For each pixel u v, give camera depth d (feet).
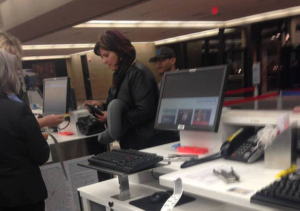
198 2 17.92
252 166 3.32
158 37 33.53
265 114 3.78
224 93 3.86
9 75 4.36
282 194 2.25
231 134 3.99
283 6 21.25
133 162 3.59
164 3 17.17
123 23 23.03
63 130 8.02
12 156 4.10
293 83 18.10
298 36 21.62
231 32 27.50
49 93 7.91
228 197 2.52
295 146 3.23
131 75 5.27
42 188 4.46
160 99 4.68
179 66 36.04
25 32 22.07
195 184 2.84
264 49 23.52
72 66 44.68
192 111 4.15
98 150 7.46
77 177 7.11
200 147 4.20
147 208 3.44
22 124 4.13
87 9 16.39
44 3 16.49
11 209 4.20
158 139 5.56
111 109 5.04
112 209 3.77
